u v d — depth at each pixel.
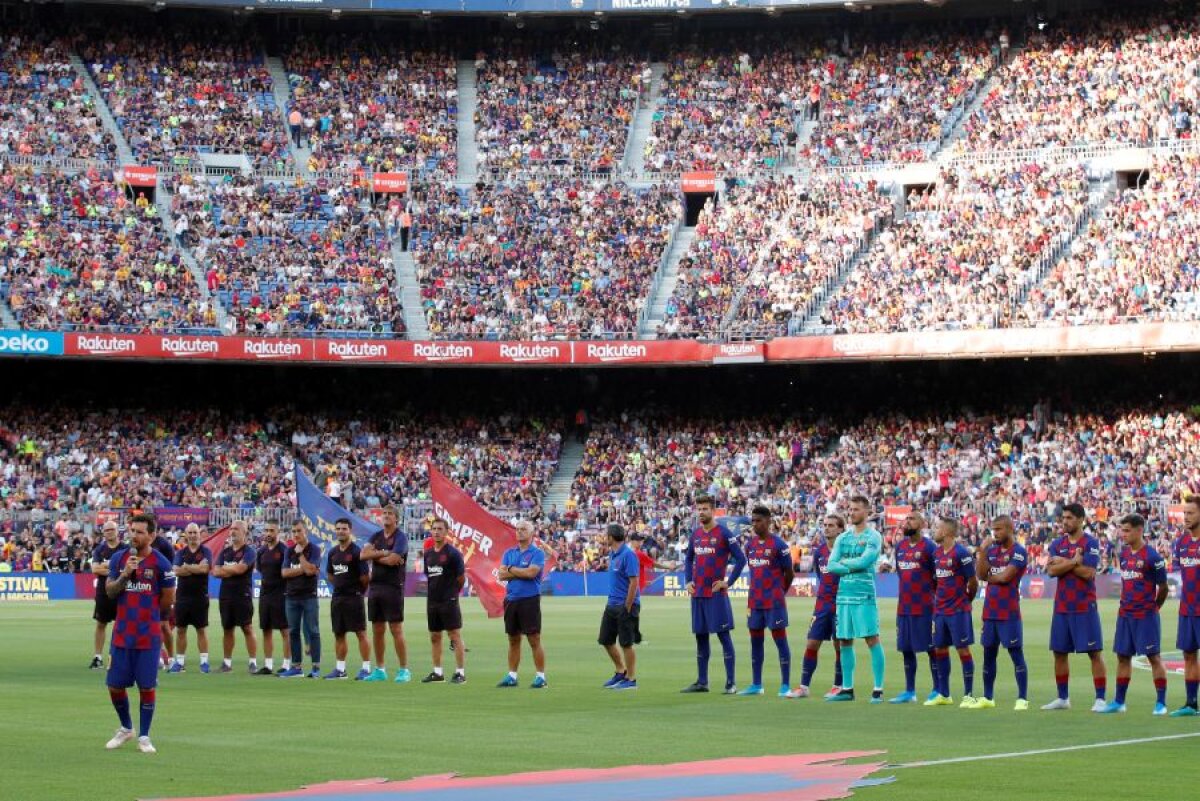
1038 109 75.81
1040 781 16.23
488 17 82.75
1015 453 69.81
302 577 30.70
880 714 23.08
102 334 67.62
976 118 76.94
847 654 25.31
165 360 68.44
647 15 82.38
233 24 81.38
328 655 35.66
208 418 73.62
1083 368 72.31
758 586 26.20
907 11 81.12
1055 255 70.44
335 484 70.69
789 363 72.56
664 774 17.00
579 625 47.56
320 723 22.33
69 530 65.62
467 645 39.31
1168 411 69.44
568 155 79.88
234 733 21.14
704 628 26.55
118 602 19.38
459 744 19.86
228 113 78.50
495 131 80.75
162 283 71.00
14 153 73.69
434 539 29.09
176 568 31.36
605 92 82.38
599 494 72.81
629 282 75.31
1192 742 19.50
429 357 71.44
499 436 75.69
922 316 70.25
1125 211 70.19
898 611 24.84
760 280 74.31
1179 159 70.69
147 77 78.56
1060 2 78.19
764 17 83.12
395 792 15.83
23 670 31.69
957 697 25.92
